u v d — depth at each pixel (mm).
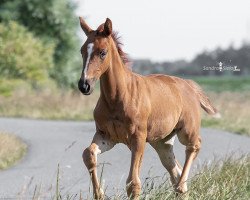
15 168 39469
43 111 82188
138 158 22688
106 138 23094
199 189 24938
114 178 34406
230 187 25156
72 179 34844
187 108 26250
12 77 110250
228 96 93438
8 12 132375
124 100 22562
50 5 134500
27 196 28297
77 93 90562
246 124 64938
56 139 54562
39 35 135125
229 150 44688
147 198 22562
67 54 138375
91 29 22625
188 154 26641
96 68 21734
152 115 23719
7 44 110500
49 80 121312
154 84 24516
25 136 56406
